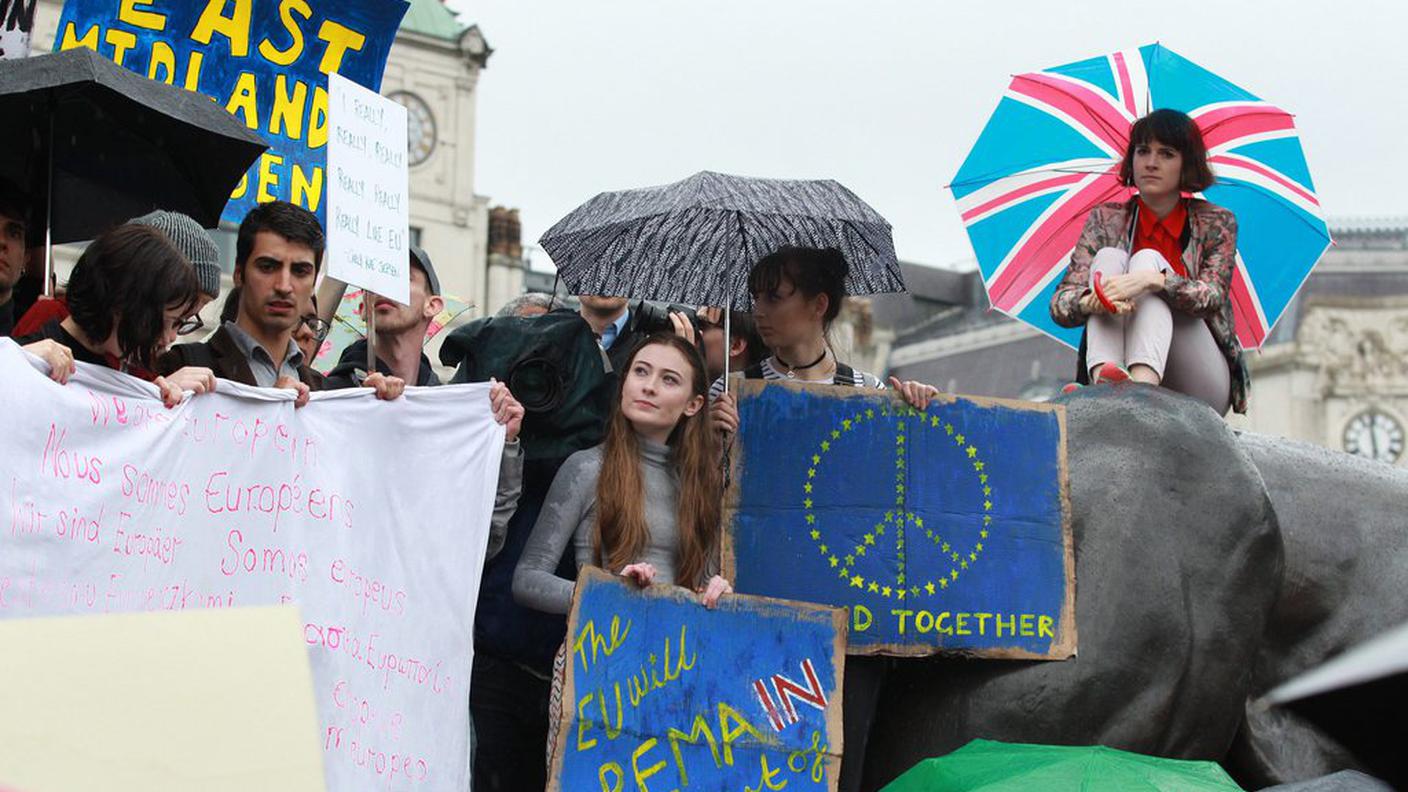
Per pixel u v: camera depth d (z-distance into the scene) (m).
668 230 6.74
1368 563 6.84
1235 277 7.81
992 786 5.14
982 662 6.16
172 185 5.83
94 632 2.94
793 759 5.47
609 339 7.18
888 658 6.29
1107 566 6.21
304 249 5.47
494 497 5.42
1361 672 1.97
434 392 5.30
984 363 39.81
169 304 4.73
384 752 5.05
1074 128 7.84
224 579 4.72
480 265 33.75
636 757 5.34
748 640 5.52
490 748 6.09
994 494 6.20
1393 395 45.25
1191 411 6.51
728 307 6.45
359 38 6.82
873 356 40.06
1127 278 6.69
